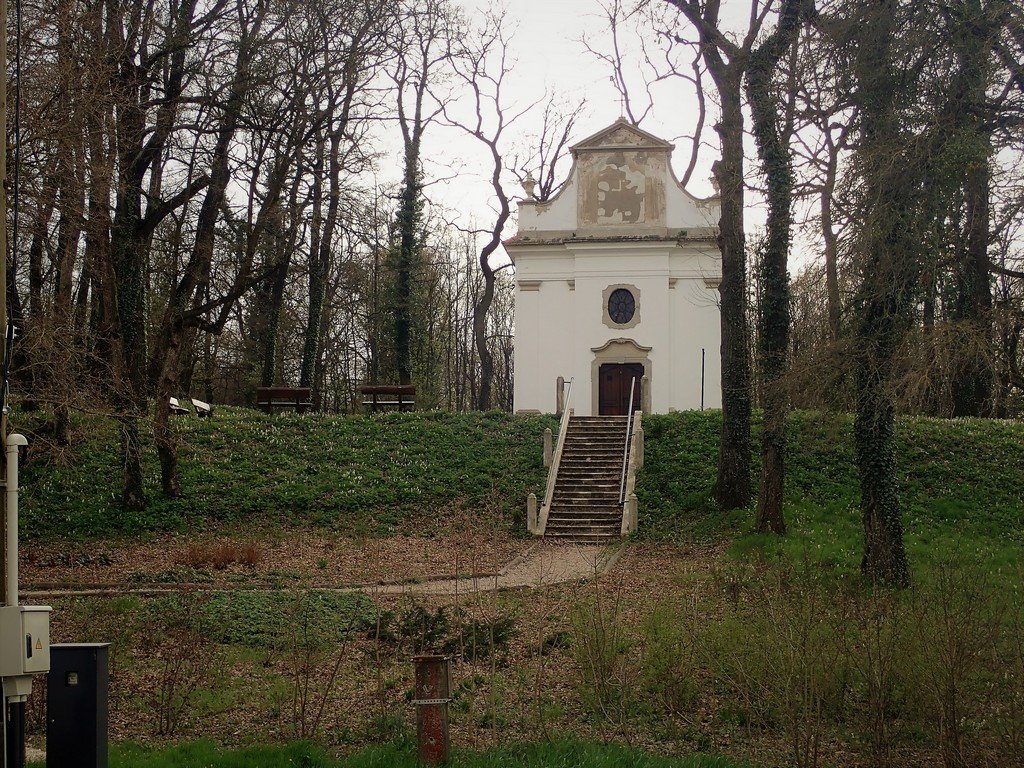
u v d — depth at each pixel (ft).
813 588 38.60
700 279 128.16
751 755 34.91
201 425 109.81
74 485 92.32
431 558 78.59
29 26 63.21
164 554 78.33
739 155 84.53
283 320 161.79
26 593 64.34
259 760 32.68
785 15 72.23
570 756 33.58
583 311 129.29
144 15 80.84
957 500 83.10
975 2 50.78
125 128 76.95
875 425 63.36
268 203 86.28
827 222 56.90
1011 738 32.30
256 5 84.28
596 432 108.27
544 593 62.80
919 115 51.60
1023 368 52.60
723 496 85.97
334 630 54.03
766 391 73.05
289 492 94.79
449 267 224.33
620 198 129.80
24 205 63.52
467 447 107.14
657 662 41.39
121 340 85.30
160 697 40.88
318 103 86.58
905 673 34.96
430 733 32.40
